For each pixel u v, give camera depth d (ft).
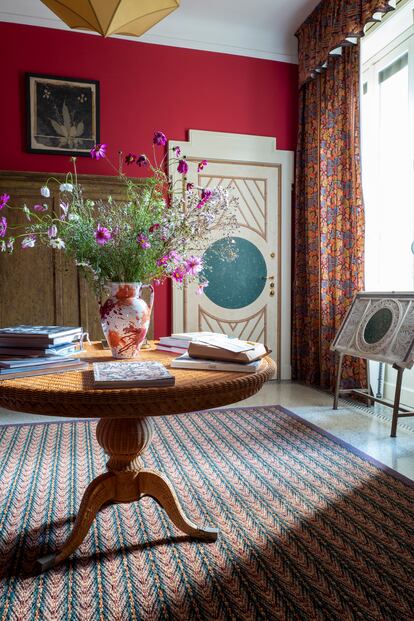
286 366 15.74
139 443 5.55
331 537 5.89
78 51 13.55
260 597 4.75
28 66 13.17
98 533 5.95
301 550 5.60
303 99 14.96
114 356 6.11
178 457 8.46
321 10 13.17
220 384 4.58
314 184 14.37
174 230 6.33
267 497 6.94
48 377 4.96
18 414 11.35
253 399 12.97
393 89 12.69
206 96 14.64
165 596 4.75
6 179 12.70
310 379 14.69
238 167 15.02
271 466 8.11
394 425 9.77
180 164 6.41
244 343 5.87
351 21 11.60
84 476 7.59
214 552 5.54
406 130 12.13
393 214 12.82
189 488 7.20
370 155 13.47
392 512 6.54
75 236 6.20
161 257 6.36
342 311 13.39
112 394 4.24
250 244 15.24
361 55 12.53
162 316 14.55
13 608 4.56
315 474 7.79
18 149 13.16
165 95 14.28
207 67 14.62
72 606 4.59
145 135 14.14
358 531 6.04
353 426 10.53
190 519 6.24
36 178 12.91
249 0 13.23
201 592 4.81
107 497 5.51
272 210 15.40
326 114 13.65
